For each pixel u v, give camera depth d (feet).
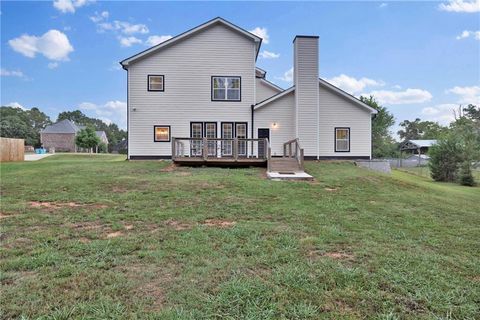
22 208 18.89
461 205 24.89
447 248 13.15
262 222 16.48
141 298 8.48
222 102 53.62
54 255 11.47
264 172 37.81
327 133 53.98
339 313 7.84
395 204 22.58
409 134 221.25
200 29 53.11
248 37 53.98
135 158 52.24
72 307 7.98
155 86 52.80
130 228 15.24
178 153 46.70
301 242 13.28
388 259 11.46
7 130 196.34
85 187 25.79
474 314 7.92
